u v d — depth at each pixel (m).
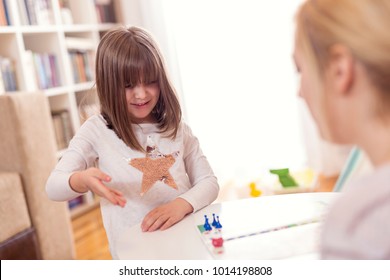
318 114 0.49
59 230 1.88
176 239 0.82
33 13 2.36
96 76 1.08
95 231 2.31
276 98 2.86
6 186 1.67
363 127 0.46
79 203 2.64
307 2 0.50
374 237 0.42
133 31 1.08
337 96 0.47
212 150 2.99
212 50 2.89
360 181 0.46
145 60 1.02
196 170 1.16
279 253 0.70
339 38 0.45
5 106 1.72
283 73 2.82
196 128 2.98
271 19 2.78
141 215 1.06
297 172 2.41
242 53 2.86
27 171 1.76
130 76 1.02
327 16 0.46
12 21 2.20
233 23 2.84
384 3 0.44
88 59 2.78
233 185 2.81
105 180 0.86
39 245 1.79
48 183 0.96
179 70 2.93
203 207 0.99
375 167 0.47
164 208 0.94
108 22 2.97
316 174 2.40
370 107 0.45
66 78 2.54
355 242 0.43
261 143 2.94
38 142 1.81
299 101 2.77
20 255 1.70
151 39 1.09
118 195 0.84
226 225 0.85
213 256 0.72
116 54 1.02
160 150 1.11
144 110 1.07
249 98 2.90
